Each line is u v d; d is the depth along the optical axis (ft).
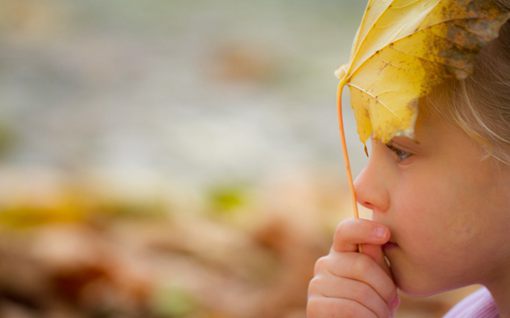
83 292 12.71
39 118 20.89
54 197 15.33
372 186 5.97
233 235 15.58
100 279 12.87
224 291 13.66
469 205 5.71
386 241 5.95
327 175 18.04
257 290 13.94
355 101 5.66
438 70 5.32
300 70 25.73
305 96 23.85
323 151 19.84
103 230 15.10
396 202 5.88
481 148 5.65
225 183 18.04
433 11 5.34
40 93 22.62
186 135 20.72
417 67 5.37
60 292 12.66
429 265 5.90
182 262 14.52
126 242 14.73
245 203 16.96
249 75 25.45
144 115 21.86
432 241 5.81
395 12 5.53
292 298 12.85
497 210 5.72
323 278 6.26
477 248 5.79
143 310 12.79
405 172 5.84
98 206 15.92
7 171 17.39
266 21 30.66
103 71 24.66
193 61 26.37
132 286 12.94
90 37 27.91
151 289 12.99
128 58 26.16
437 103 5.63
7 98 21.91
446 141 5.68
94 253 13.17
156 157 19.27
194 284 13.58
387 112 5.43
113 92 23.20
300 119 22.06
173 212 16.10
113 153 19.27
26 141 19.47
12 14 28.81
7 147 19.11
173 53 26.99
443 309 13.10
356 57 5.66
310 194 16.43
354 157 19.39
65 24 28.99
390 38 5.49
